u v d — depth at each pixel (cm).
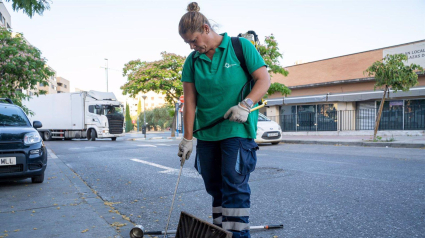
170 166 775
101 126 2261
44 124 2603
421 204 380
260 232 305
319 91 2286
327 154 939
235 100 215
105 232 299
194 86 233
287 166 711
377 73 1242
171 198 449
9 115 615
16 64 1058
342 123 2033
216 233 195
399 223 318
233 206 213
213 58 215
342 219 336
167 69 2375
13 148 524
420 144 1128
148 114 6725
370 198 415
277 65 1778
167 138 2428
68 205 405
